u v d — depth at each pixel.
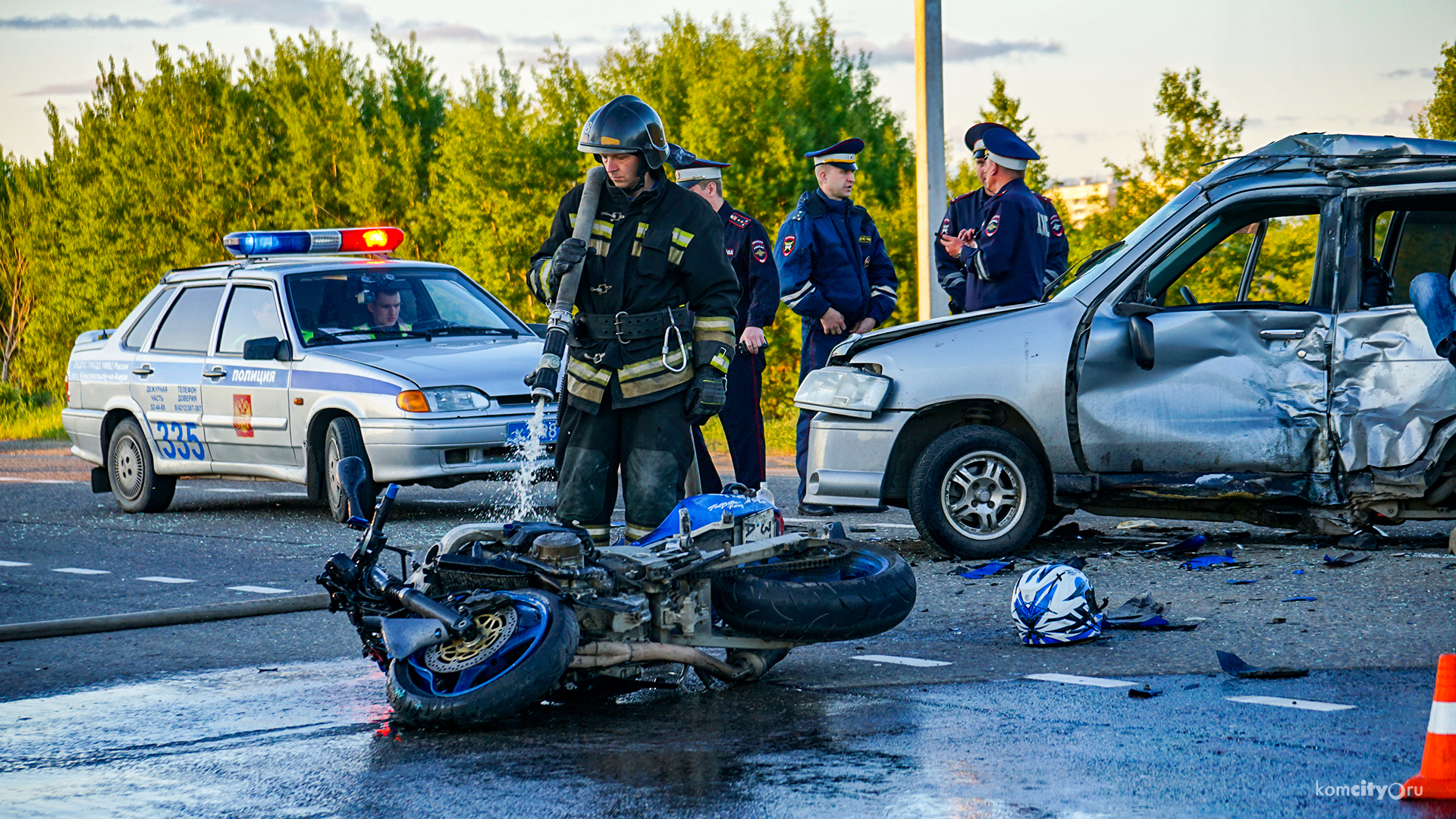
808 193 15.43
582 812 5.69
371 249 18.33
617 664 7.16
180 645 9.49
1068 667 8.15
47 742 7.12
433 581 7.35
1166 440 11.59
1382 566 10.68
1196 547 11.84
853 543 8.59
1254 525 13.21
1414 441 11.03
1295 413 11.34
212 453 16.77
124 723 7.45
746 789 5.94
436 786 6.09
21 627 9.73
